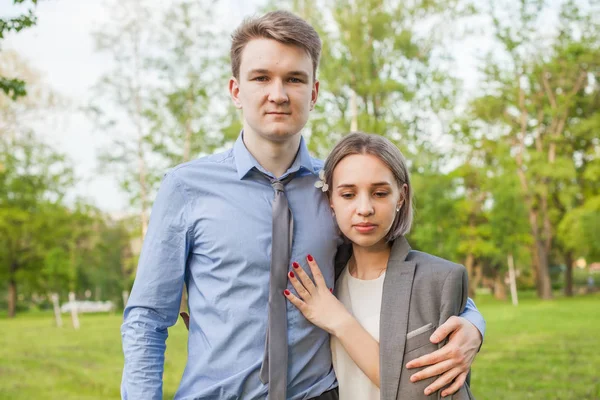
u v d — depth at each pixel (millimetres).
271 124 2043
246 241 2031
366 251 2297
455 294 2137
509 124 35375
